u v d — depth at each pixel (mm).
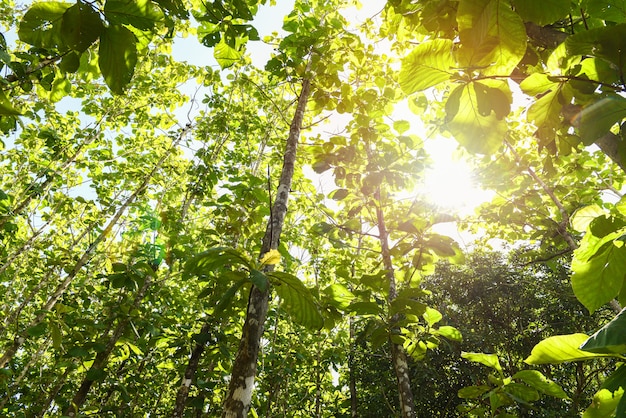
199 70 9633
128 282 6422
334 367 9969
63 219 10938
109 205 9492
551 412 9242
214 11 2113
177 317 9008
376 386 10953
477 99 1028
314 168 5547
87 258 8078
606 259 1145
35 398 9406
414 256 5035
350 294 3838
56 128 9977
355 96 5480
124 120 10398
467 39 910
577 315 11203
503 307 11984
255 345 3088
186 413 9336
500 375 2791
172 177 10750
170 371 11883
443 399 10281
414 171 5305
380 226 5574
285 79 5523
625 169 1118
